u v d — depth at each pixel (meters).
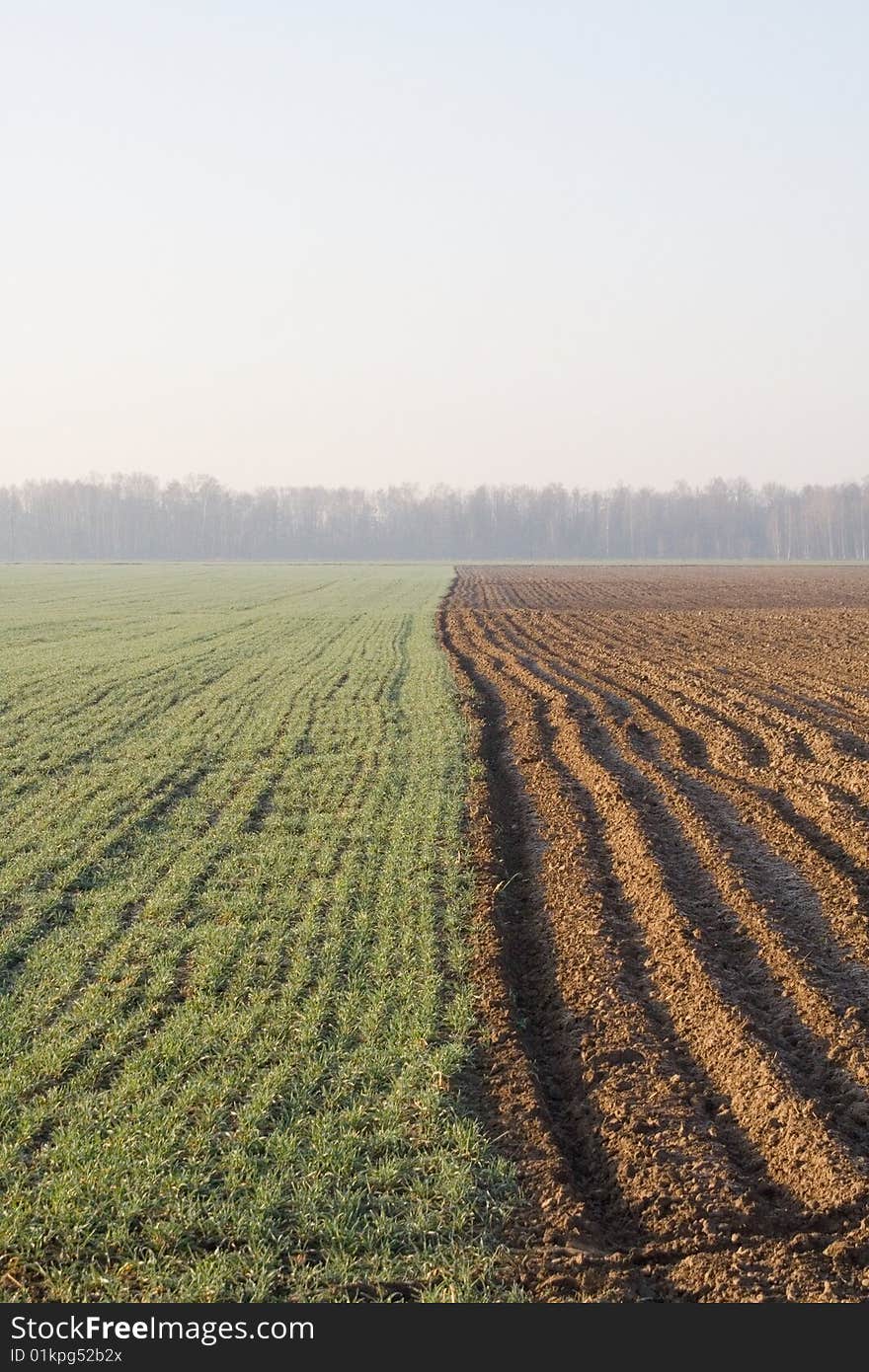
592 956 11.52
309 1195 7.48
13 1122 8.41
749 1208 7.30
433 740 22.58
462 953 11.57
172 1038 9.67
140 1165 7.77
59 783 19.30
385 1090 8.99
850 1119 8.22
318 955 11.60
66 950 11.84
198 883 14.16
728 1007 9.92
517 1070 9.31
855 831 14.82
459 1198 7.48
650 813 16.58
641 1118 8.45
